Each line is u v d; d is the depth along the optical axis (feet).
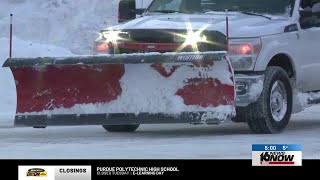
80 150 111.34
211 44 123.85
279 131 130.21
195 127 150.92
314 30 140.46
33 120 129.59
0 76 194.39
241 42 125.80
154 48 126.72
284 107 131.03
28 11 253.85
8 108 186.39
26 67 128.67
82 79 126.72
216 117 120.57
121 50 129.70
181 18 133.39
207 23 127.44
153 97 123.65
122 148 113.19
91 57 124.06
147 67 122.93
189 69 121.19
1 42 210.38
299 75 136.36
